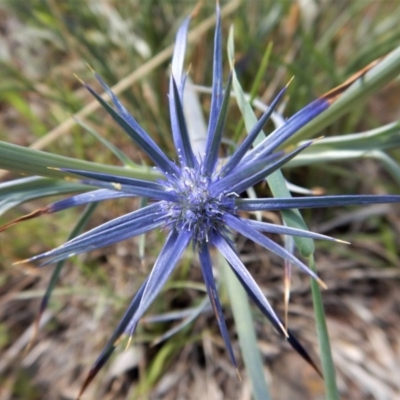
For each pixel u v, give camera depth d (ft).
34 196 0.37
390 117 0.75
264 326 0.64
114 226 0.27
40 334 0.66
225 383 0.62
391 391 0.61
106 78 0.72
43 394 0.63
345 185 0.70
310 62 0.68
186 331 0.63
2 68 0.73
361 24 0.75
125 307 0.64
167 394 0.62
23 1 0.74
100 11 0.77
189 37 0.64
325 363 0.34
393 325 0.65
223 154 0.54
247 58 0.64
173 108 0.31
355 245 0.69
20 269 0.68
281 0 0.67
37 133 0.70
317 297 0.33
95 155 0.71
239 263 0.27
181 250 0.27
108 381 0.63
